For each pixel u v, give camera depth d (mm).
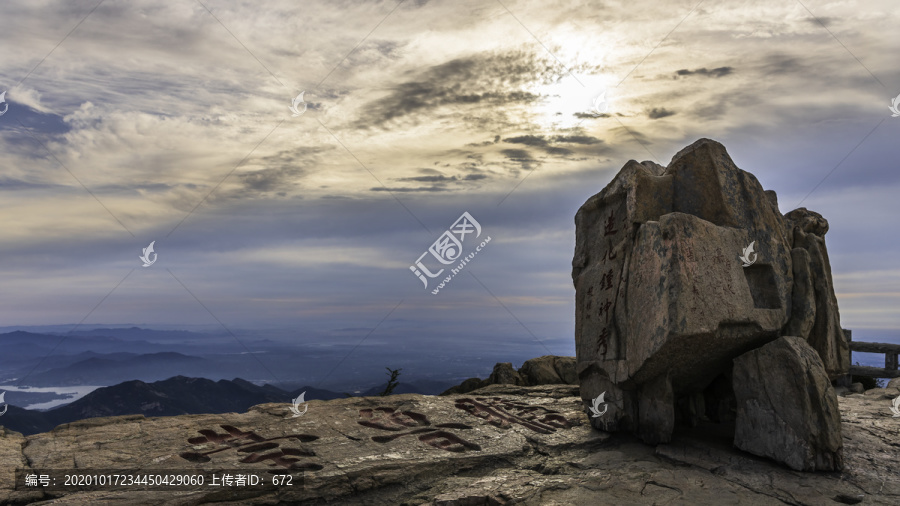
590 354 6840
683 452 5715
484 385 11547
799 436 5172
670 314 5238
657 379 6059
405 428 6641
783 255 6270
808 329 6215
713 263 5559
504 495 4715
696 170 6273
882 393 8758
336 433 6367
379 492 5070
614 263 6598
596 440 6262
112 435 6098
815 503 4457
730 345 5680
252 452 5605
